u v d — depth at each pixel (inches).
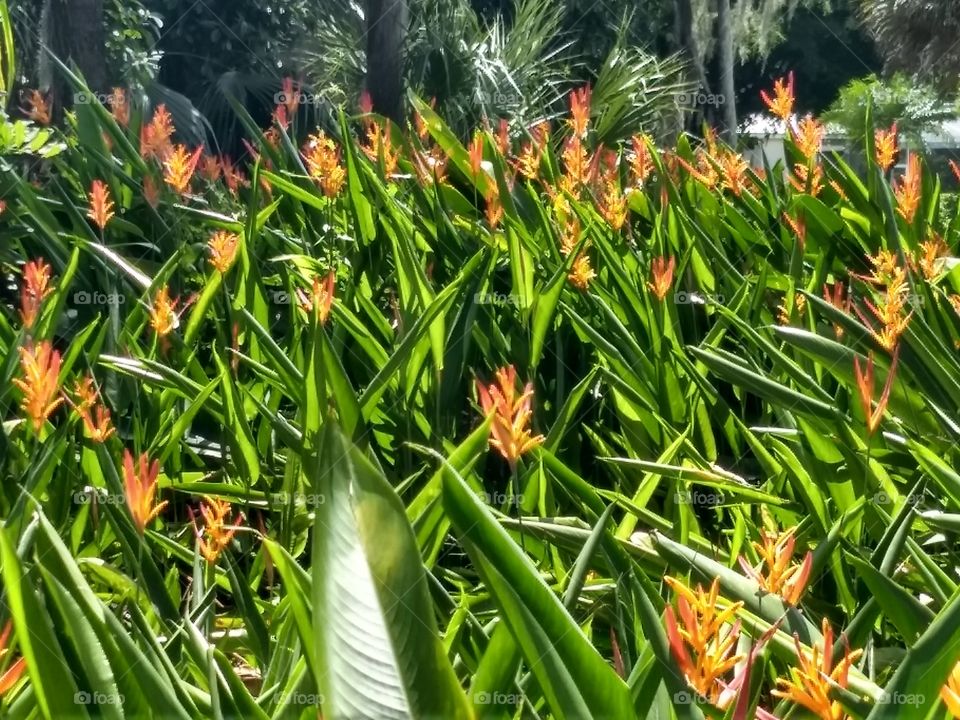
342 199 135.1
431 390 92.6
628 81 273.1
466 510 45.6
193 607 65.7
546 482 77.0
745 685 44.2
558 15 445.4
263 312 104.3
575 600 54.5
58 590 46.7
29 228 132.4
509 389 63.8
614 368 91.7
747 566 56.4
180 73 647.8
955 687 41.0
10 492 77.0
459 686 43.5
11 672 45.3
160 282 106.0
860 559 58.0
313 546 46.0
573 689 44.4
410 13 397.1
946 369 90.6
